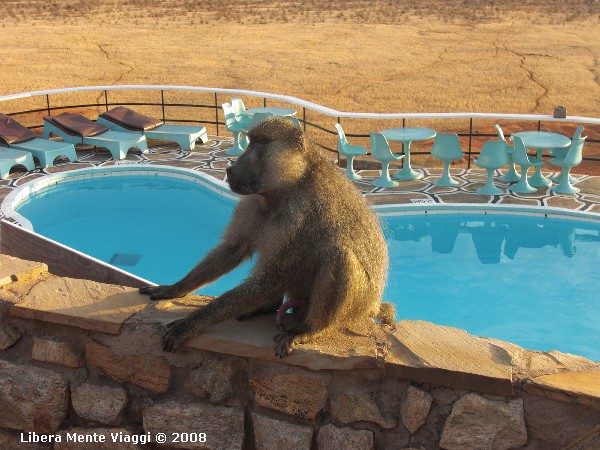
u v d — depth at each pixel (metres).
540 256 9.88
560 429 2.72
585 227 10.66
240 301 3.32
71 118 14.91
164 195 12.77
